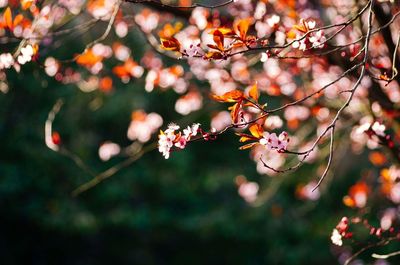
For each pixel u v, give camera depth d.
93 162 4.43
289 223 4.27
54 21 1.84
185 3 1.85
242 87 1.92
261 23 1.63
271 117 1.69
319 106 1.89
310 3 1.78
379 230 1.62
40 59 2.13
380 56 1.69
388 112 1.70
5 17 1.56
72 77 2.10
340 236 1.53
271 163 2.29
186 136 1.38
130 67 1.91
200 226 4.42
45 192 4.26
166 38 1.38
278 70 1.92
